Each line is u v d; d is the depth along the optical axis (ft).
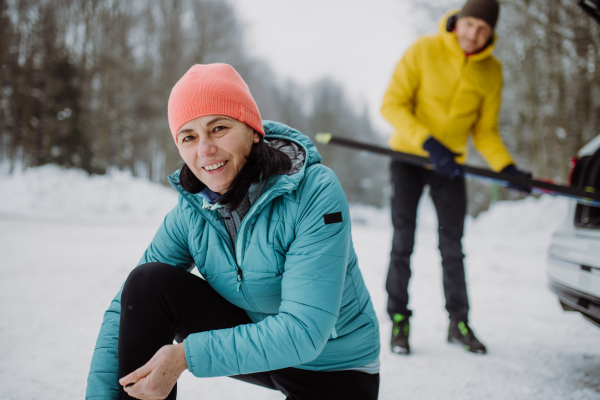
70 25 85.15
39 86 81.51
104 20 85.56
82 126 72.54
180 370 3.26
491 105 8.68
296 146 4.09
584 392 6.08
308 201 3.68
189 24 96.43
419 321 9.95
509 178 7.89
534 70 55.72
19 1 75.61
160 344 3.50
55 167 50.21
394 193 8.47
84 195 47.67
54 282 12.09
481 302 11.87
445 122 8.46
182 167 4.03
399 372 6.79
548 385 6.32
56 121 72.28
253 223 3.76
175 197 53.98
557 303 11.76
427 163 7.95
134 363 3.43
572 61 51.11
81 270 14.08
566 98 55.98
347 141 8.21
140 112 92.63
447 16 8.21
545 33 52.19
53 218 38.47
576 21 47.73
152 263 3.67
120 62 86.84
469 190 96.37
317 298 3.48
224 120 3.60
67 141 70.85
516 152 72.28
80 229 29.12
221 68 3.76
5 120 82.43
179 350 3.26
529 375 6.70
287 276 3.60
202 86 3.58
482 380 6.49
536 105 58.34
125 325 3.50
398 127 8.29
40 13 78.79
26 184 46.75
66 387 5.61
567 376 6.68
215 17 96.63
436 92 8.37
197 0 95.14
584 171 8.23
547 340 8.50
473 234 40.42
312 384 4.00
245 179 3.65
